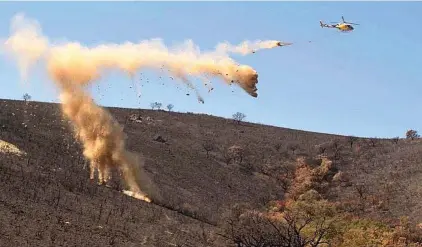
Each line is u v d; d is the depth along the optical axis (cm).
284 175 7981
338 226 4938
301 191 7175
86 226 2762
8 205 2667
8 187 3005
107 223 2961
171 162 7144
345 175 7731
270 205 6256
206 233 3516
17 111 6794
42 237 2336
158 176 6056
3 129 5081
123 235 2825
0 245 2072
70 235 2505
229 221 3912
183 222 3750
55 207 2930
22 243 2173
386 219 5597
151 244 2812
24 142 4797
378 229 5000
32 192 3077
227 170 7738
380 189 7038
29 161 3972
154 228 3238
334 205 6050
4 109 6581
